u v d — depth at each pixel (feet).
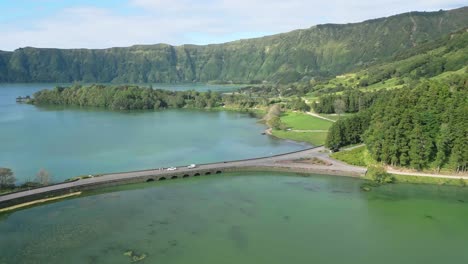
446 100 497.05
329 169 501.56
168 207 396.37
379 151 501.56
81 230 343.05
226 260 294.87
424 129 485.15
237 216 374.84
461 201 410.72
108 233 337.52
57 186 435.12
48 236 331.36
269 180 484.33
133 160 580.71
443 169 479.82
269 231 343.26
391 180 464.65
